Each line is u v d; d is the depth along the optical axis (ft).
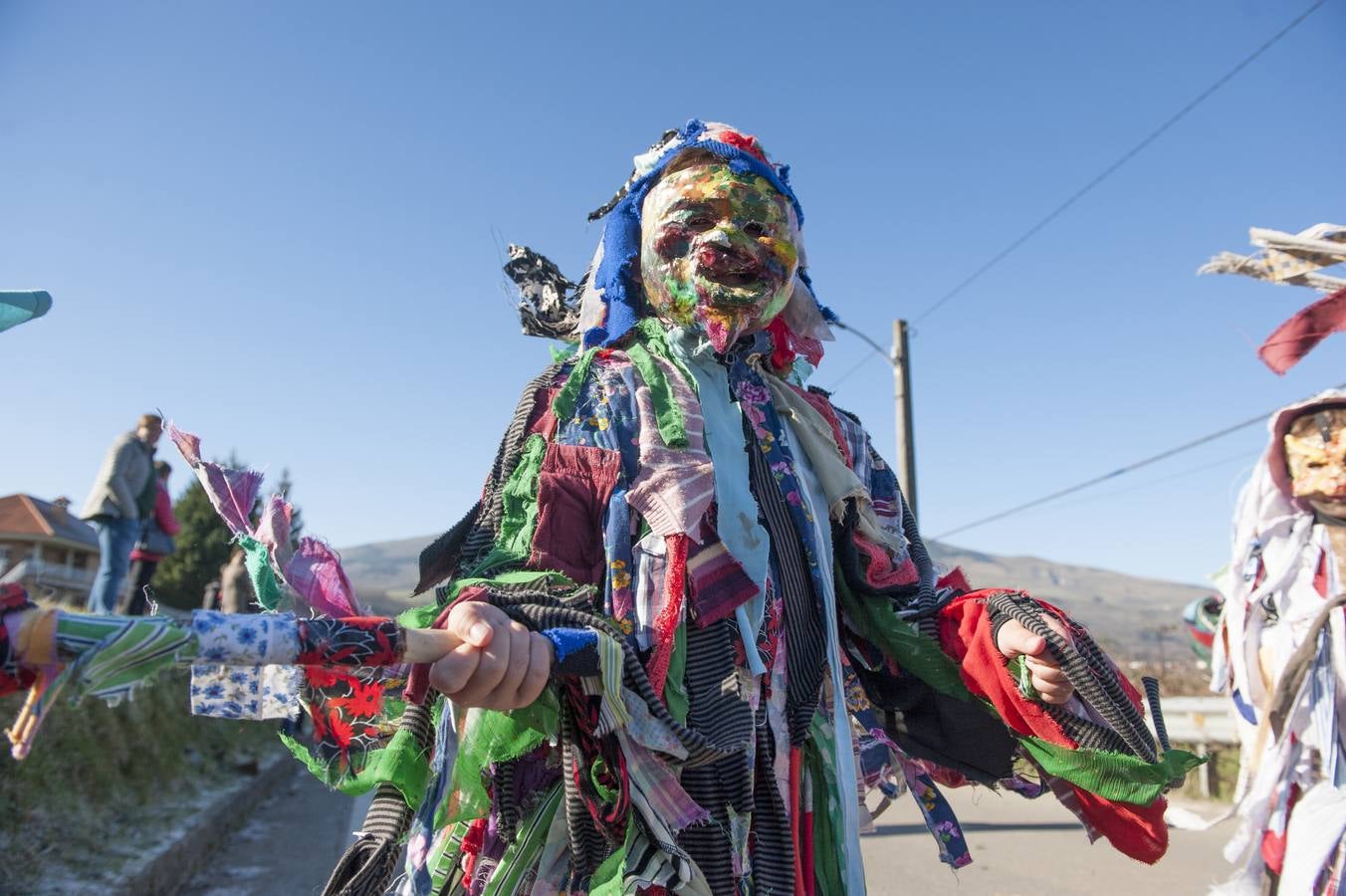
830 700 5.83
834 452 6.30
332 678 4.91
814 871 5.42
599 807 4.67
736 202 5.97
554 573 4.87
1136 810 5.91
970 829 19.72
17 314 5.08
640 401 5.59
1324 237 9.27
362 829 4.53
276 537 5.12
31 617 3.24
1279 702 8.95
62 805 13.83
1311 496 9.48
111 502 20.94
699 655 5.13
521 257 7.32
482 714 4.59
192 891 14.34
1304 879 8.23
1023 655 5.60
